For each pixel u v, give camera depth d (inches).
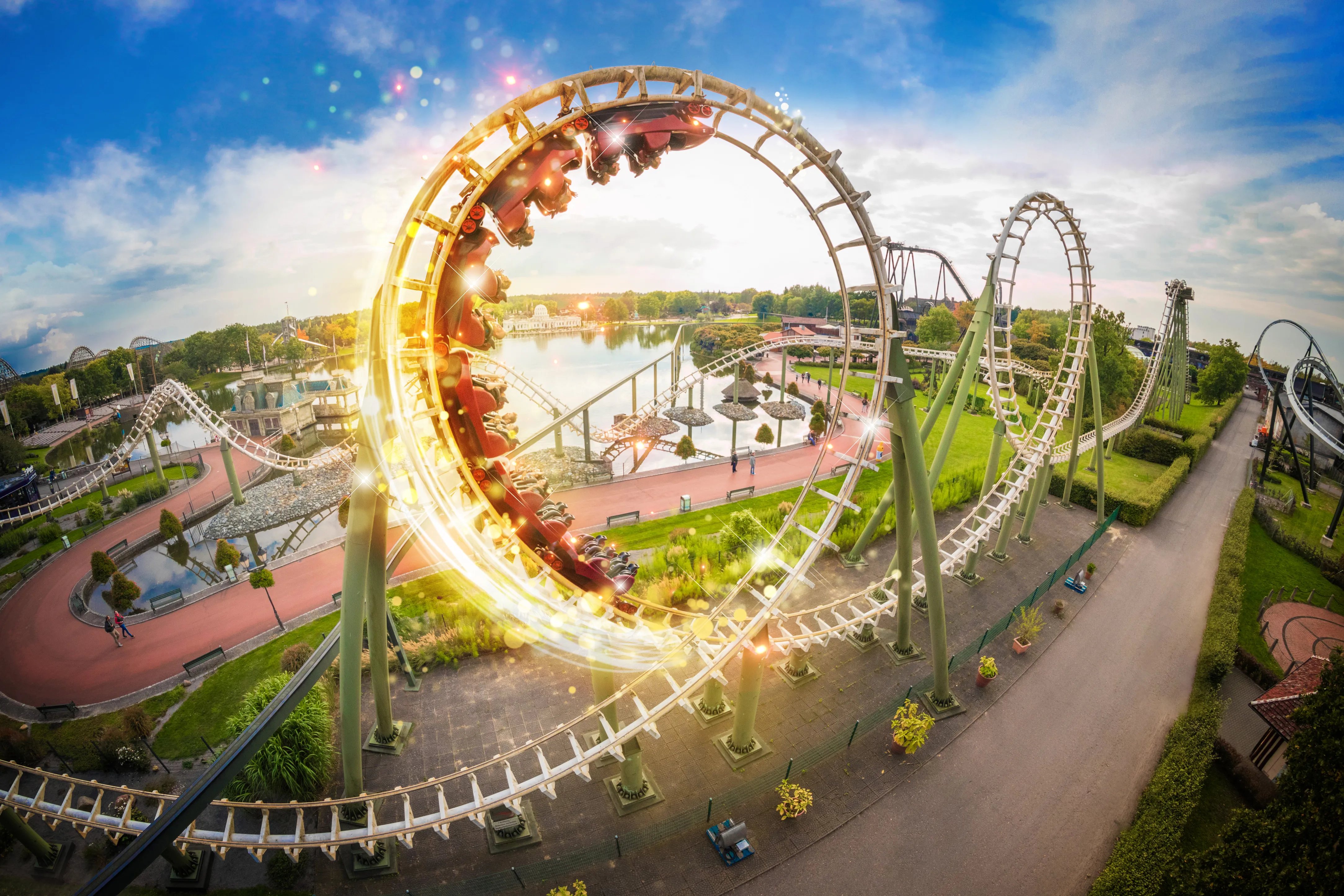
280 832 735.7
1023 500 1624.0
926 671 1003.3
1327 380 2078.0
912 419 812.0
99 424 3319.4
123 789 694.5
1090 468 1953.7
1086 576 1275.8
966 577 1285.7
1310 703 549.6
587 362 6117.1
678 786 783.1
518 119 366.9
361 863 682.8
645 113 401.7
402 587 1232.8
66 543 1654.8
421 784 632.4
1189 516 1689.2
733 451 2121.1
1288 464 2177.7
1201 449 2212.1
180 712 959.0
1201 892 570.6
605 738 791.7
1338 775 501.4
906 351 3179.1
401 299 370.6
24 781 845.2
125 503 1921.8
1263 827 543.2
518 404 3850.9
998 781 815.1
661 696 925.2
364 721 892.0
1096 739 892.0
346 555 661.9
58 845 732.7
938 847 721.6
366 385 467.8
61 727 956.6
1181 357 2591.0
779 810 740.7
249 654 1086.4
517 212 371.6
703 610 1150.3
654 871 681.6
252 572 1235.2
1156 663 1063.0
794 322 7062.0
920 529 850.8
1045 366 3592.5
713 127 437.7
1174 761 812.0
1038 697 972.6
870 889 671.1
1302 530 1707.7
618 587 447.2
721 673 786.2
